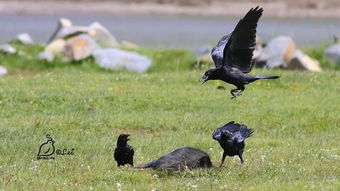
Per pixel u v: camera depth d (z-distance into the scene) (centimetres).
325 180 1299
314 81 2534
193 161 1442
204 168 1443
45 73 3033
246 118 2031
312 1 6725
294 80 2534
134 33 5078
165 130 1923
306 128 1973
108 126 1919
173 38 4853
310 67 3084
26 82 2430
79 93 2206
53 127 1853
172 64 3328
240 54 1238
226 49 1221
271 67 2994
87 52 3284
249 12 1183
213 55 1274
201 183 1301
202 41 4741
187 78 2530
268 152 1631
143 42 4622
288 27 5766
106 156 1570
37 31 5081
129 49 3509
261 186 1251
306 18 6406
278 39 3209
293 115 2084
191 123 1959
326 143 1762
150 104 2142
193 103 2178
